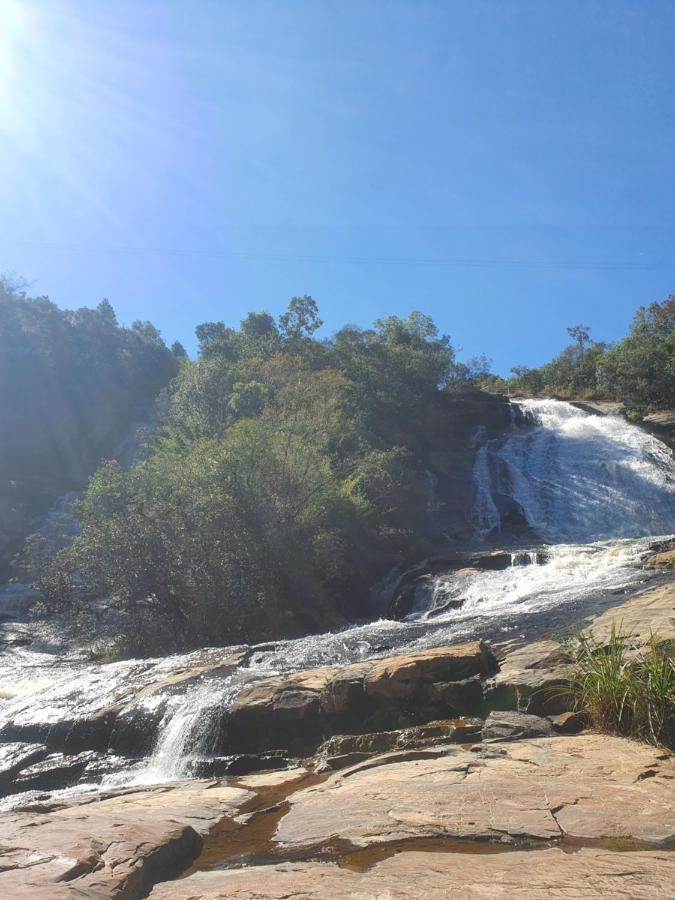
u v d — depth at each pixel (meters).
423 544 27.28
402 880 3.79
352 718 9.13
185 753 9.60
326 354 45.31
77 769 9.82
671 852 4.09
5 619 25.08
